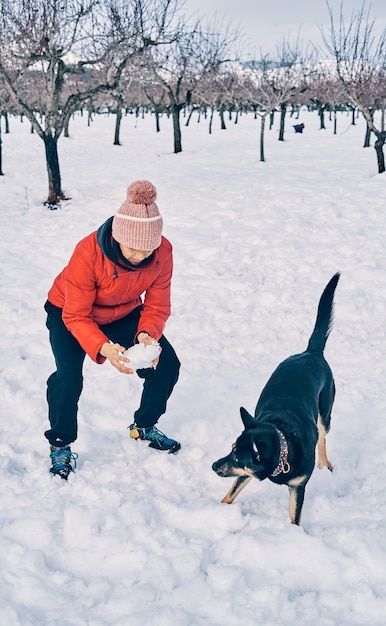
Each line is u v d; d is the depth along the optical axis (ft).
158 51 71.97
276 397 10.83
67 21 42.55
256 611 8.22
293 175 53.98
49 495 10.73
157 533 9.78
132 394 15.26
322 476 11.90
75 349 11.46
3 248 29.66
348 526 10.06
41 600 8.39
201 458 12.44
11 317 20.66
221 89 114.32
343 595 8.55
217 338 19.44
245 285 24.39
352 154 74.69
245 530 10.05
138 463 12.10
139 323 11.60
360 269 25.68
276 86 105.70
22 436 12.99
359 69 58.85
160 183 48.96
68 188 46.16
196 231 33.47
